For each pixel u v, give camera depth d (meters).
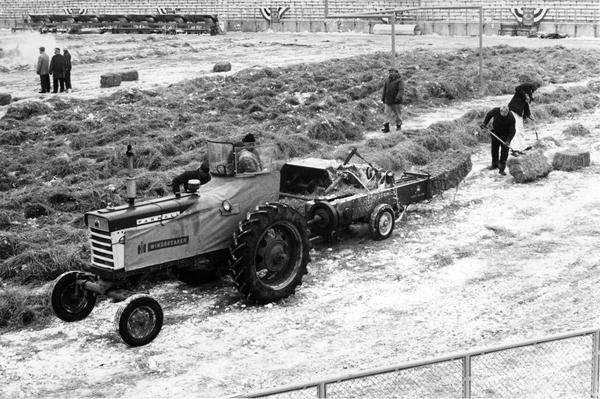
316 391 7.09
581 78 34.62
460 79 30.91
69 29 66.75
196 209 11.73
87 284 11.24
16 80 36.53
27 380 9.89
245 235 11.59
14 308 11.78
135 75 34.41
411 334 10.88
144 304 10.73
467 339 10.63
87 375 9.98
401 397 7.52
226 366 10.12
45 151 20.62
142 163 19.77
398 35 65.25
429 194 15.85
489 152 21.55
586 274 12.86
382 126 25.03
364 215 14.50
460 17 67.00
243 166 12.30
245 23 74.12
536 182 18.36
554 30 61.78
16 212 15.99
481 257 13.78
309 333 11.05
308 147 21.92
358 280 12.92
